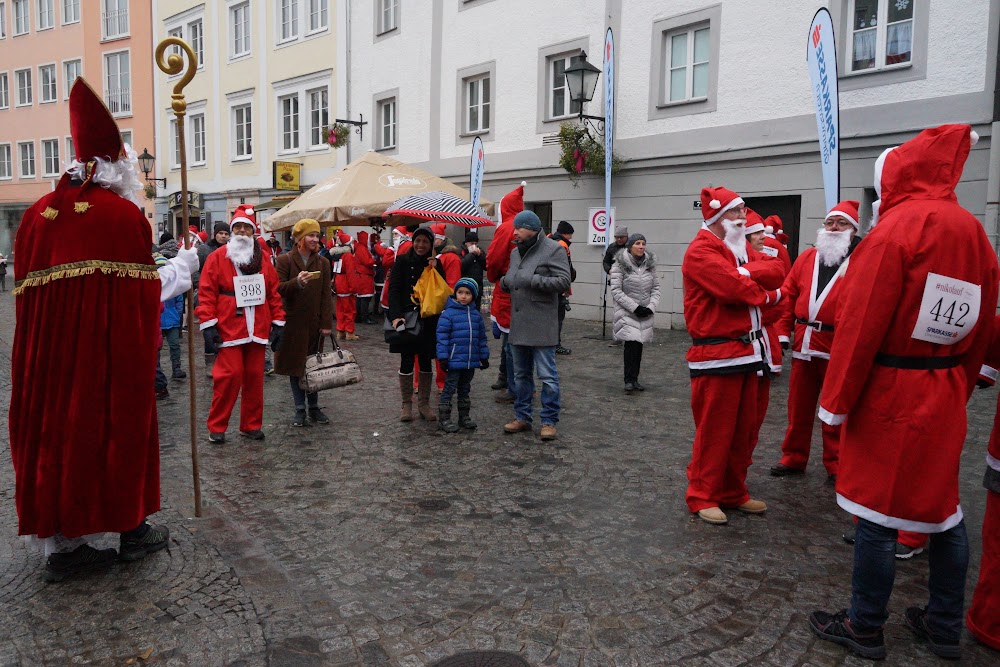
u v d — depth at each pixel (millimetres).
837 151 8633
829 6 11547
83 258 3541
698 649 3102
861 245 2918
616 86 14672
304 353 6672
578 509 4715
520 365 6539
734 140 12891
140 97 30688
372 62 20875
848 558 3982
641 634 3217
